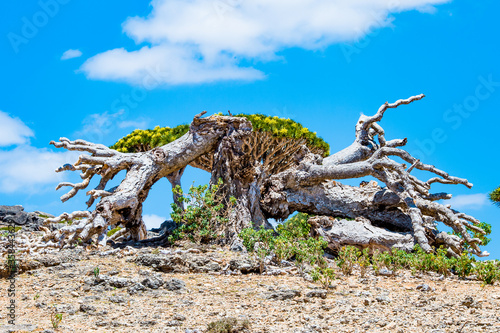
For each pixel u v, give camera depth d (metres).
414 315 9.48
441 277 13.39
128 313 9.55
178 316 9.15
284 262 14.59
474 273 14.64
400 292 11.60
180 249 15.79
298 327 8.66
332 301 10.57
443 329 8.51
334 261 15.95
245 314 9.52
